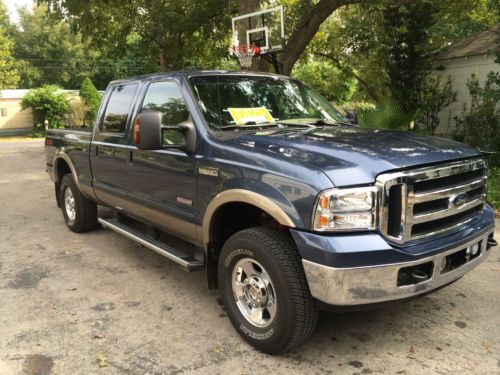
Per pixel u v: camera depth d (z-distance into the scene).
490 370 3.13
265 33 10.20
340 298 2.82
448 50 15.34
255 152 3.35
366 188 2.86
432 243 3.08
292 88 4.79
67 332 3.69
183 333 3.66
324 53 19.73
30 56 55.47
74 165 6.07
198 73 4.30
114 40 17.19
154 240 4.64
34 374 3.13
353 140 3.45
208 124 3.87
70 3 15.26
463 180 3.41
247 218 3.86
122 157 4.87
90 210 6.29
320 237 2.85
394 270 2.87
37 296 4.39
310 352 3.37
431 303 4.14
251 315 3.42
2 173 13.15
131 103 4.89
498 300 4.20
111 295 4.40
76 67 56.06
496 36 12.78
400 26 14.21
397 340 3.53
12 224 7.11
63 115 33.78
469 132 13.44
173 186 4.10
